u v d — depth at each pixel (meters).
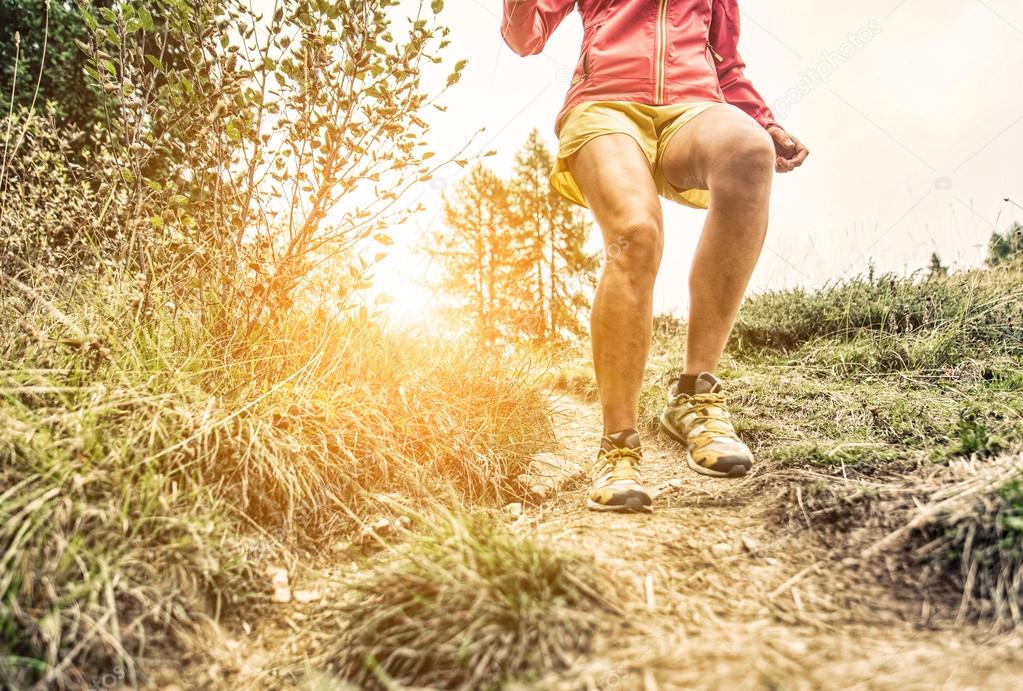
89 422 1.50
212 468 1.62
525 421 2.54
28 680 1.05
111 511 1.34
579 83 2.03
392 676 1.10
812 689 0.95
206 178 2.13
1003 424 1.92
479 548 1.29
